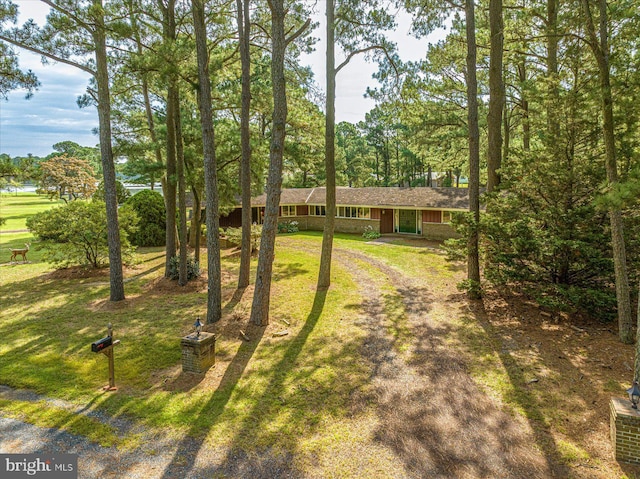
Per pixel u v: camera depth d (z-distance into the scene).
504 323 10.28
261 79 24.33
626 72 8.30
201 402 6.77
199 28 10.41
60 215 17.00
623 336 8.64
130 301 13.27
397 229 27.95
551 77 10.55
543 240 10.08
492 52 13.48
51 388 7.32
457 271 16.39
